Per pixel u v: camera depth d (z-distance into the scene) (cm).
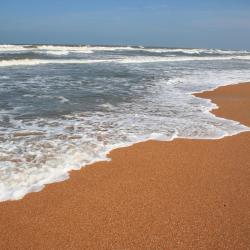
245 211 511
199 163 691
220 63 3441
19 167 625
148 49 6338
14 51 3988
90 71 2184
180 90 1552
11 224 464
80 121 949
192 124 962
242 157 730
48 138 789
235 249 426
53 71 2128
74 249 418
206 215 499
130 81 1780
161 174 634
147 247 426
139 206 520
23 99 1230
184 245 431
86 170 635
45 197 534
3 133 818
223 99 1371
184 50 6850
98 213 497
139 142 794
